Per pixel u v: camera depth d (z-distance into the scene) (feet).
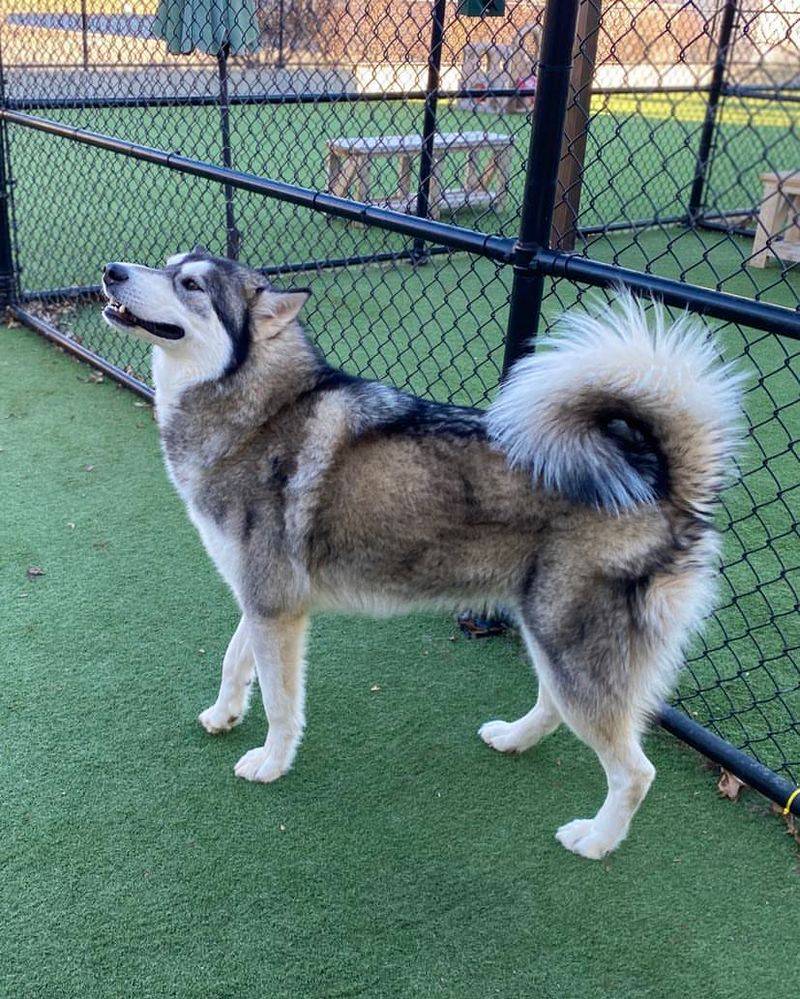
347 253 10.93
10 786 3.95
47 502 6.30
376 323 8.74
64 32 12.45
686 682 4.76
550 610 3.51
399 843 3.79
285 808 3.95
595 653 3.48
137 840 3.73
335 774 4.16
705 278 11.60
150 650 4.91
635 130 15.75
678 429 3.35
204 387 3.98
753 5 10.00
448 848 3.78
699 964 3.31
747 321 3.67
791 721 4.47
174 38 9.51
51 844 3.67
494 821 3.93
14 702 4.46
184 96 11.40
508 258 4.48
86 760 4.14
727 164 15.48
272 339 3.99
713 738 4.21
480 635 5.15
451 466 3.66
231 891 3.51
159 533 6.00
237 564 3.98
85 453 6.99
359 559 3.86
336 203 5.29
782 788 3.92
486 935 3.40
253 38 9.30
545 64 4.04
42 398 7.89
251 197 10.83
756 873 3.70
